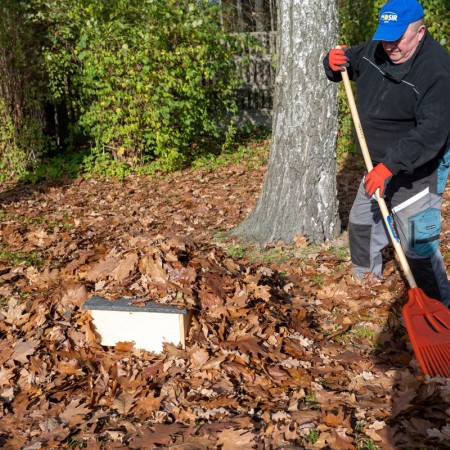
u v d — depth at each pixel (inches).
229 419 128.1
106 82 384.8
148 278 160.9
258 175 381.7
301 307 179.5
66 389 141.6
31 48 403.5
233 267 183.6
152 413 131.3
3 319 177.5
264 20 878.4
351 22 425.7
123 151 395.2
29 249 248.2
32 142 409.1
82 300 167.8
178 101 390.0
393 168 141.6
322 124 223.6
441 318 134.7
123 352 153.3
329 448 119.3
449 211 277.1
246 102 522.9
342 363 151.3
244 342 151.5
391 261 213.5
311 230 231.1
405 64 144.4
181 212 305.0
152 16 384.2
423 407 129.8
